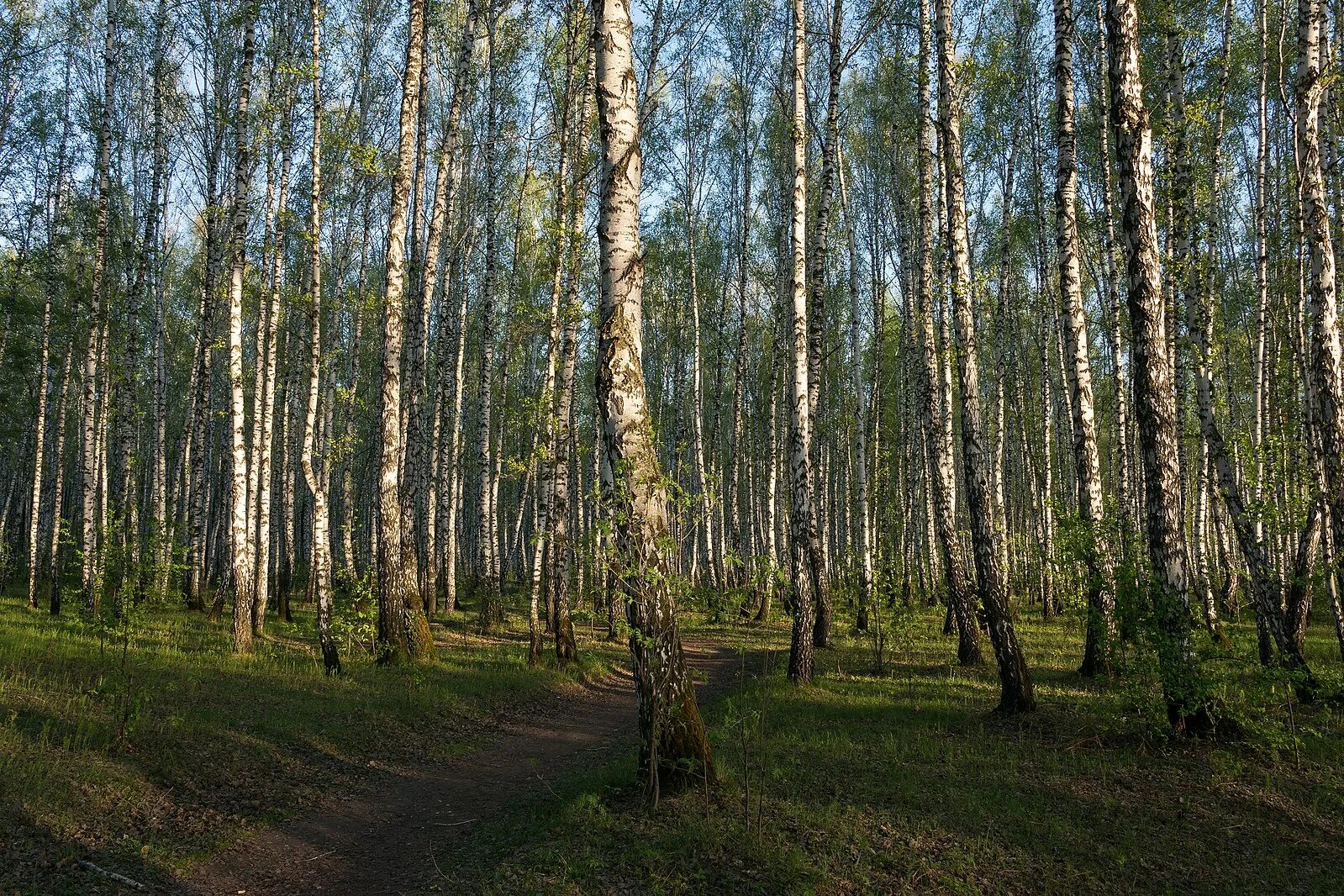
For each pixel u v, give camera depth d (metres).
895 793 6.83
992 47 18.27
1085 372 11.45
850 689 12.10
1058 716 9.42
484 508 20.50
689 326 31.23
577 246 15.70
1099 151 17.19
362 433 35.22
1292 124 15.23
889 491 26.20
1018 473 36.00
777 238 26.19
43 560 29.70
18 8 20.89
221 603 18.00
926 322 14.23
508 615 23.98
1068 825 6.25
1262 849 5.95
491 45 18.77
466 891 5.35
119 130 21.48
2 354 23.64
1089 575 9.36
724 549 26.06
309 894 5.71
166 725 8.04
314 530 12.68
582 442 17.27
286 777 7.88
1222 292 19.73
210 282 19.00
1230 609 20.03
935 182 21.61
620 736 10.65
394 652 13.62
